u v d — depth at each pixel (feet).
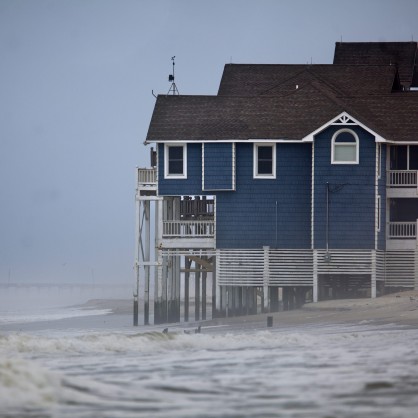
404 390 290.56
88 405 262.67
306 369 338.75
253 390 293.23
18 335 459.32
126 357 387.34
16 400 261.03
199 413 256.11
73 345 423.64
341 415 252.21
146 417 249.55
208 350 413.39
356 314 610.24
